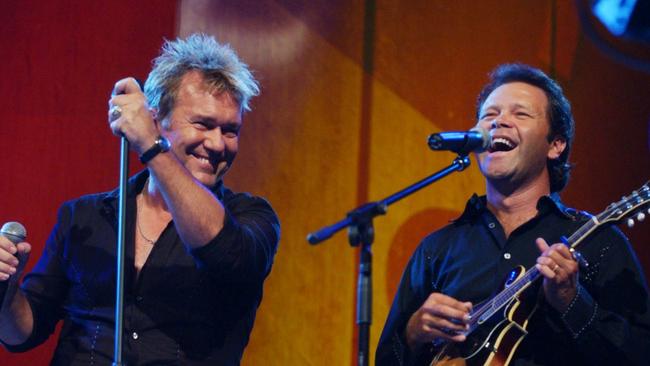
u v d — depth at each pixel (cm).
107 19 1154
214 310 735
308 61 1238
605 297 751
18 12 1148
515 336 737
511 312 738
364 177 1241
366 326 642
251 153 1210
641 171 1312
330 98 1241
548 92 838
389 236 1247
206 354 725
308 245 1220
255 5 1217
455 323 727
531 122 814
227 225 693
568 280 702
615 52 1306
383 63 1262
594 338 719
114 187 1137
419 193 1262
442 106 1270
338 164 1234
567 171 853
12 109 1139
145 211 768
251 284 748
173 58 775
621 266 757
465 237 825
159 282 730
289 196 1217
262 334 1198
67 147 1138
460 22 1288
